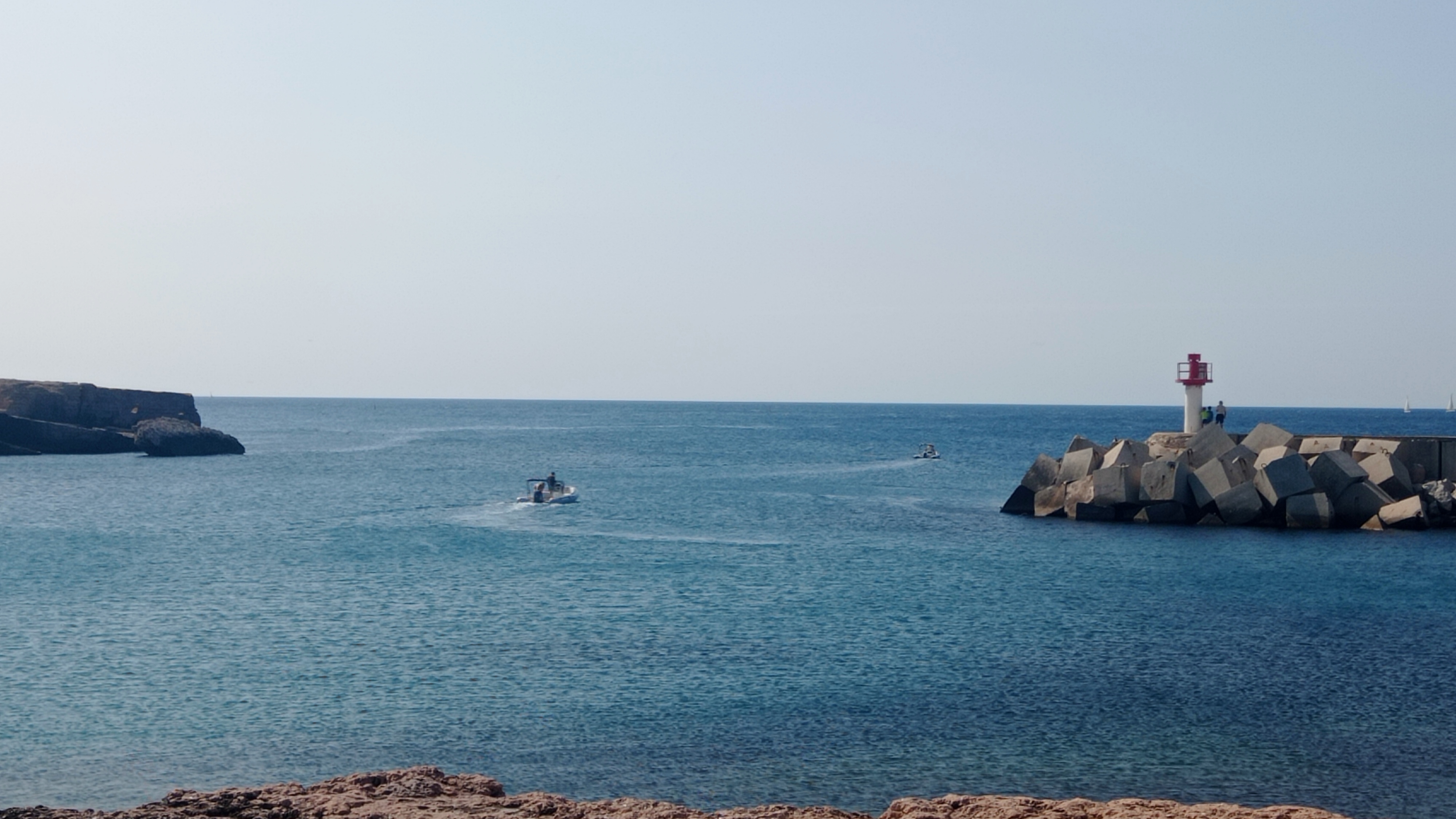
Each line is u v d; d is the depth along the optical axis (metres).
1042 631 35.62
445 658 31.75
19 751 23.70
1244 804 20.89
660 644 33.69
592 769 22.78
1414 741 24.48
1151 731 25.25
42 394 137.00
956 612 38.91
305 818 13.98
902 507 77.75
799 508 77.06
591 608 39.50
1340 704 27.27
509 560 51.75
